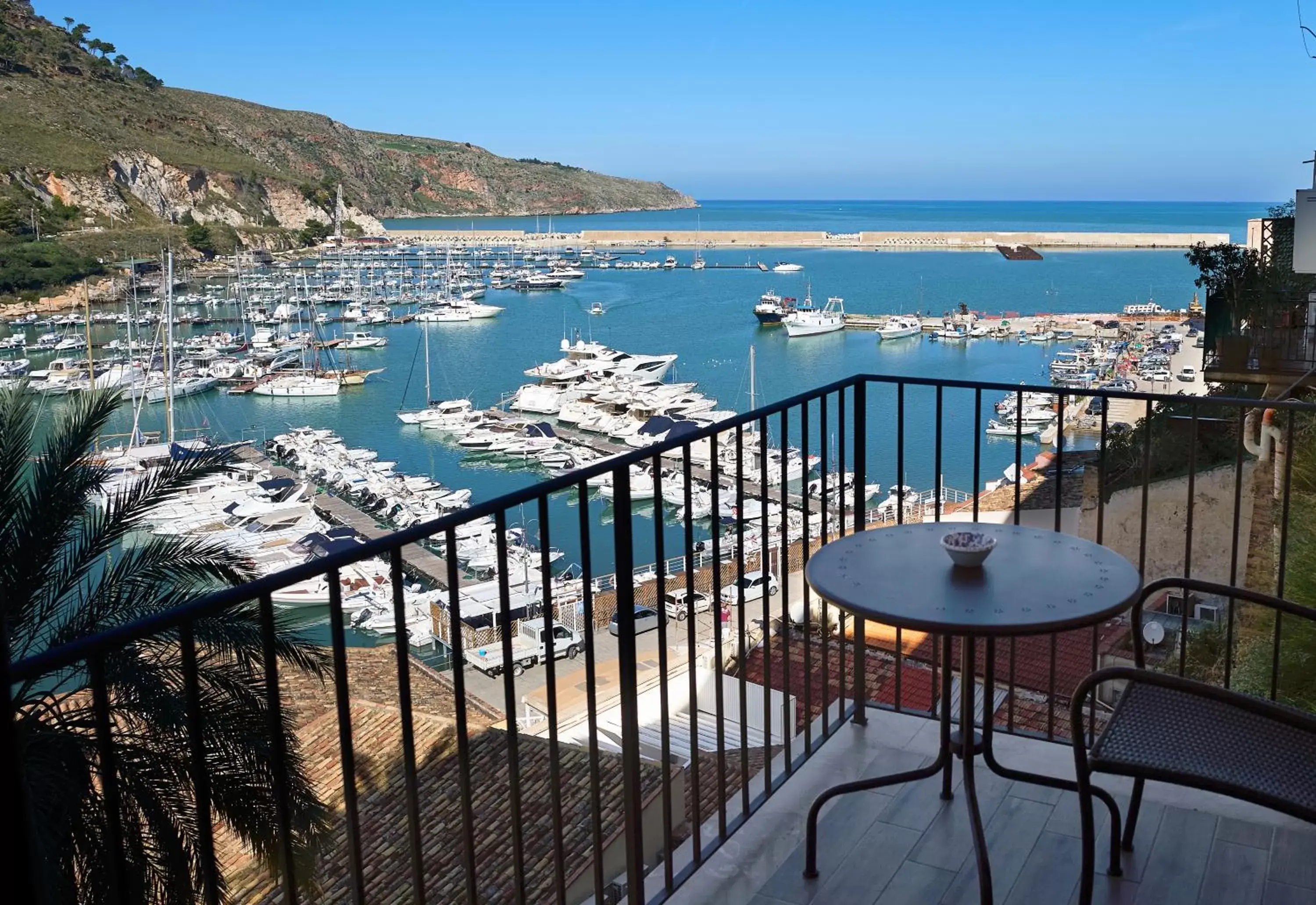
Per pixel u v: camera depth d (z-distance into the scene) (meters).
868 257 142.88
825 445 3.10
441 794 10.06
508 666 1.96
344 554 1.61
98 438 8.49
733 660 11.40
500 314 89.38
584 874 8.61
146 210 124.44
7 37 140.12
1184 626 3.03
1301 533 4.92
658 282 113.88
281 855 1.60
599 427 50.06
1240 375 12.09
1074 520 16.80
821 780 2.91
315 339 72.69
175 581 7.95
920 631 1.94
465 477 42.66
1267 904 2.33
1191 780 1.93
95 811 6.12
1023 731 3.17
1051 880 2.44
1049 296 91.50
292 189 154.12
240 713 6.80
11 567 7.59
